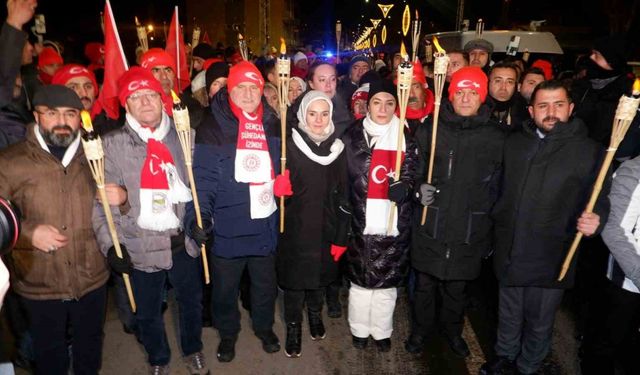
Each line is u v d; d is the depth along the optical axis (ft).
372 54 34.35
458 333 10.23
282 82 8.18
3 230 3.52
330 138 9.19
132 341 10.62
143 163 7.79
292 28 81.00
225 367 9.78
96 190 7.39
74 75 10.55
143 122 7.75
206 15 59.62
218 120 8.63
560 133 7.67
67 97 6.94
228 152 8.61
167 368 9.20
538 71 12.30
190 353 9.37
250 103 8.55
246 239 8.97
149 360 8.92
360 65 16.97
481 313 12.00
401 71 7.64
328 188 9.23
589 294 11.78
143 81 7.55
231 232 8.89
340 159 9.30
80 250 7.44
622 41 11.42
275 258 9.75
